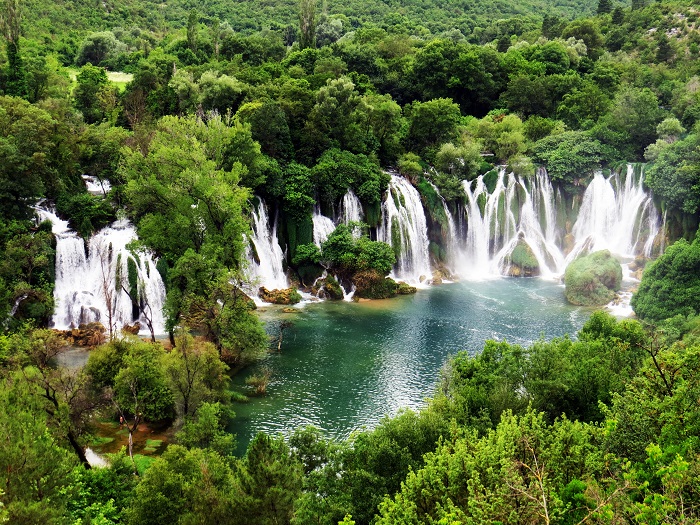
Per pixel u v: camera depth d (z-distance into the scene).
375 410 53.47
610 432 26.39
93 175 90.38
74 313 71.00
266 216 86.62
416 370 61.72
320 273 87.69
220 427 48.59
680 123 106.50
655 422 26.81
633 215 97.31
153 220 63.78
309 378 59.94
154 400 49.75
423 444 33.56
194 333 69.50
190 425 45.12
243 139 80.25
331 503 29.14
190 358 50.59
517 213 102.81
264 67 120.12
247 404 54.53
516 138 106.50
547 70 141.00
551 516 20.39
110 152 87.06
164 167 65.94
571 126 119.75
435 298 86.25
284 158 91.88
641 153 108.50
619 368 43.78
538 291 89.75
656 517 18.58
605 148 104.62
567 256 100.75
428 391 57.06
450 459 26.33
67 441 41.00
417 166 100.19
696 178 87.56
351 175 91.69
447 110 108.69
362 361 63.97
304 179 88.06
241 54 130.75
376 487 29.89
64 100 98.94
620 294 83.56
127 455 45.25
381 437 33.28
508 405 40.16
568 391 40.72
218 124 74.44
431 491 25.50
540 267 99.75
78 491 31.33
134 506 30.84
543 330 72.81
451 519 21.19
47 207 79.06
